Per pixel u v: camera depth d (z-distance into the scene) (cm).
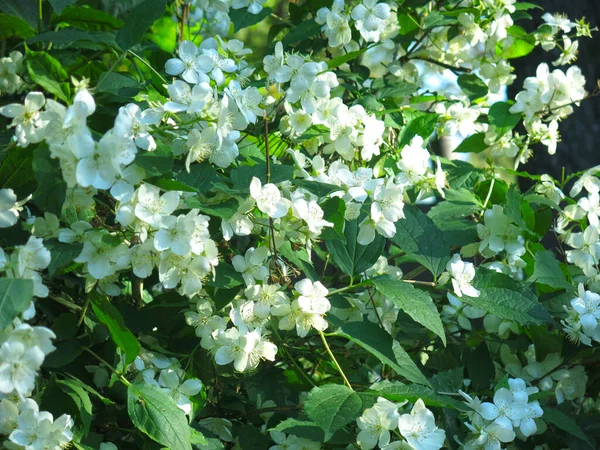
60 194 49
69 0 62
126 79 61
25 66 66
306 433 57
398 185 62
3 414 50
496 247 72
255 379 70
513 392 62
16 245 55
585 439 62
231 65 64
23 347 46
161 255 53
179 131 57
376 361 78
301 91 64
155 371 63
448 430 64
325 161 74
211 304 64
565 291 75
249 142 66
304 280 58
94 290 57
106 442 62
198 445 60
